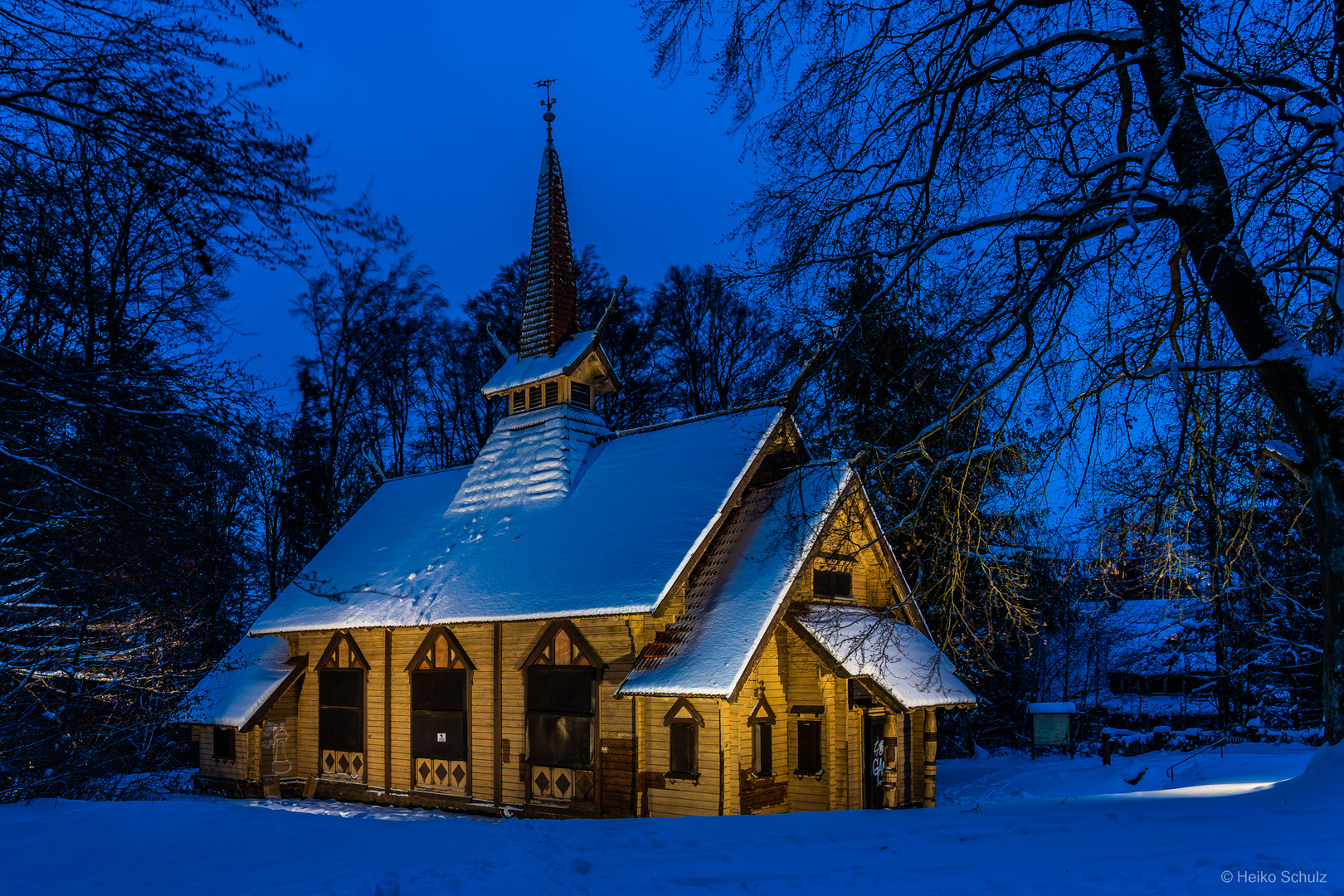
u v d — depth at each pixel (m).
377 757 25.06
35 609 17.98
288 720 27.41
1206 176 13.27
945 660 22.31
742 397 30.38
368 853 10.12
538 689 21.58
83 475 11.86
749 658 18.12
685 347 43.38
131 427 11.26
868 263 14.71
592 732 20.39
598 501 23.75
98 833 12.17
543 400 27.36
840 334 15.05
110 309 15.69
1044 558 19.23
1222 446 16.81
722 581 20.73
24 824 13.06
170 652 23.05
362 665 25.84
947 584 17.72
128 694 22.11
